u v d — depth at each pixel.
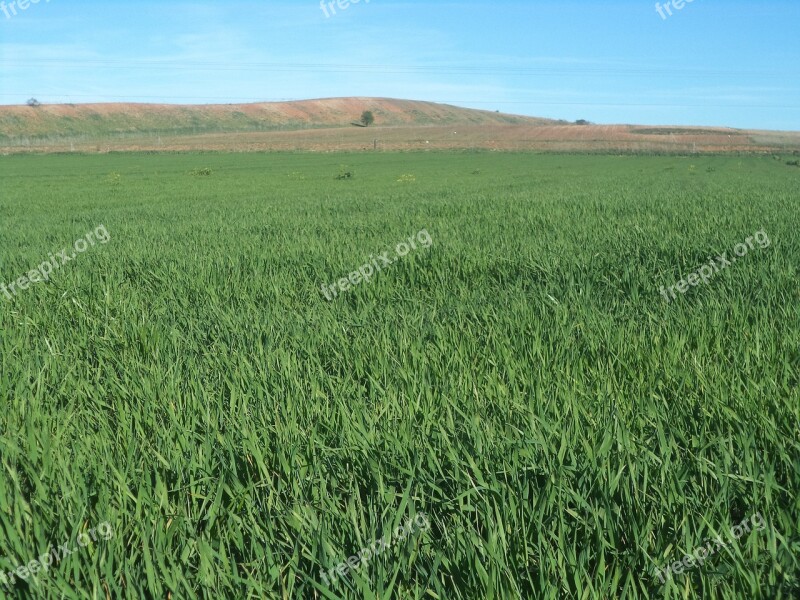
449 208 17.95
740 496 2.64
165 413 3.69
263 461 3.04
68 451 3.14
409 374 4.09
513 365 4.27
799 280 6.70
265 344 5.08
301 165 70.06
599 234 11.07
